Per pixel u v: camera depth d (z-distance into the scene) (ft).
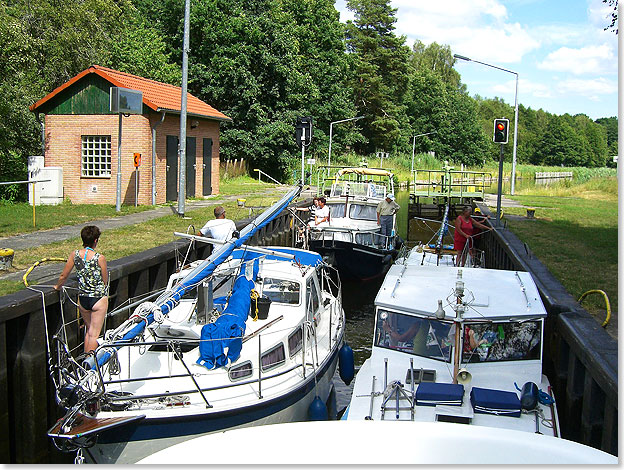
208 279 25.98
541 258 47.50
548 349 31.94
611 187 127.34
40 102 68.80
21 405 26.61
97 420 20.45
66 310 29.04
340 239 58.95
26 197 67.26
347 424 8.59
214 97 126.11
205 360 23.99
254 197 81.46
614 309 33.19
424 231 94.32
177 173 74.13
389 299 26.25
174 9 129.49
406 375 24.67
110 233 45.98
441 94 295.07
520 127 411.34
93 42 86.02
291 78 132.98
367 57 231.71
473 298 25.71
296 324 27.22
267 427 8.65
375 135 232.73
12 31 71.36
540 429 21.21
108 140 68.69
